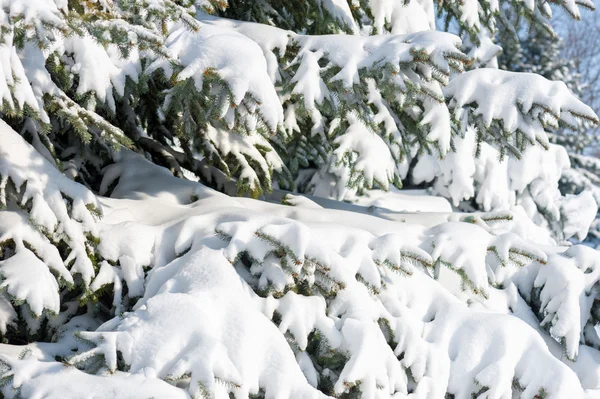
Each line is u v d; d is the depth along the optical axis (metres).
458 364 3.19
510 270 3.97
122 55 3.19
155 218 3.54
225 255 2.99
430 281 3.53
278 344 2.77
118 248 3.20
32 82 3.07
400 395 2.98
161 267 3.09
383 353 2.99
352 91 3.40
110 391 2.37
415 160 7.57
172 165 4.62
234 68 3.03
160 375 2.50
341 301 3.09
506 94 3.45
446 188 7.31
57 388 2.38
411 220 4.29
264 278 3.03
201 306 2.75
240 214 3.27
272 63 3.61
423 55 3.14
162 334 2.60
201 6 3.32
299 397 2.65
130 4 3.08
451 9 5.26
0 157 3.03
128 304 3.15
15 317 3.10
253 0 4.86
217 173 4.74
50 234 2.98
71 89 3.69
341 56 3.40
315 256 2.93
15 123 3.51
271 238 2.97
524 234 6.08
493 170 7.26
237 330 2.73
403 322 3.22
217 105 3.04
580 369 3.63
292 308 2.98
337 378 3.03
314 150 5.98
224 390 2.57
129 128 4.55
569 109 3.35
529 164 7.50
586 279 3.72
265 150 4.56
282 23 5.02
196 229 3.29
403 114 4.04
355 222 3.75
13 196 3.04
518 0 4.94
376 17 4.65
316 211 3.83
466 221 4.17
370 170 4.64
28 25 2.50
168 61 3.14
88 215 3.13
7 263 2.84
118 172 4.25
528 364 3.18
